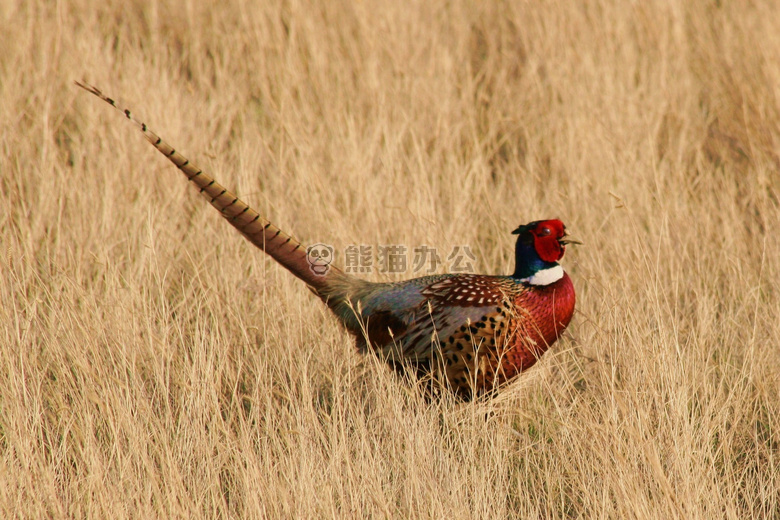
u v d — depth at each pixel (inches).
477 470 385.7
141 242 518.0
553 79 711.1
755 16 766.5
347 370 442.0
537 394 439.2
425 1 808.3
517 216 583.8
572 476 378.0
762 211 565.6
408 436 382.3
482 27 839.7
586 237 546.9
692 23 801.6
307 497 346.3
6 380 404.5
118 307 453.4
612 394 384.2
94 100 667.4
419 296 413.7
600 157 615.5
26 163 611.5
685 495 348.2
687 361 421.4
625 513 346.3
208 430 402.3
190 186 599.2
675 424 378.0
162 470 366.9
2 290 450.3
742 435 413.4
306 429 385.4
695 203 599.2
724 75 725.9
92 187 575.2
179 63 775.1
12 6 761.6
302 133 642.2
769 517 366.9
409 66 725.3
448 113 688.4
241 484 374.0
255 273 504.7
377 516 347.3
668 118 690.8
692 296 513.0
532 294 405.1
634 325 423.8
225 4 824.3
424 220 541.6
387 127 649.0
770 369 441.4
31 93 696.4
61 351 422.3
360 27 762.2
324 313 479.2
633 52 748.6
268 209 579.5
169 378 423.8
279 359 447.8
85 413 388.5
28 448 362.0
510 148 696.4
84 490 356.2
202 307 494.0
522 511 371.2
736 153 668.1
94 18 793.6
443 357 405.4
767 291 516.1
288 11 796.6
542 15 786.8
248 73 763.4
